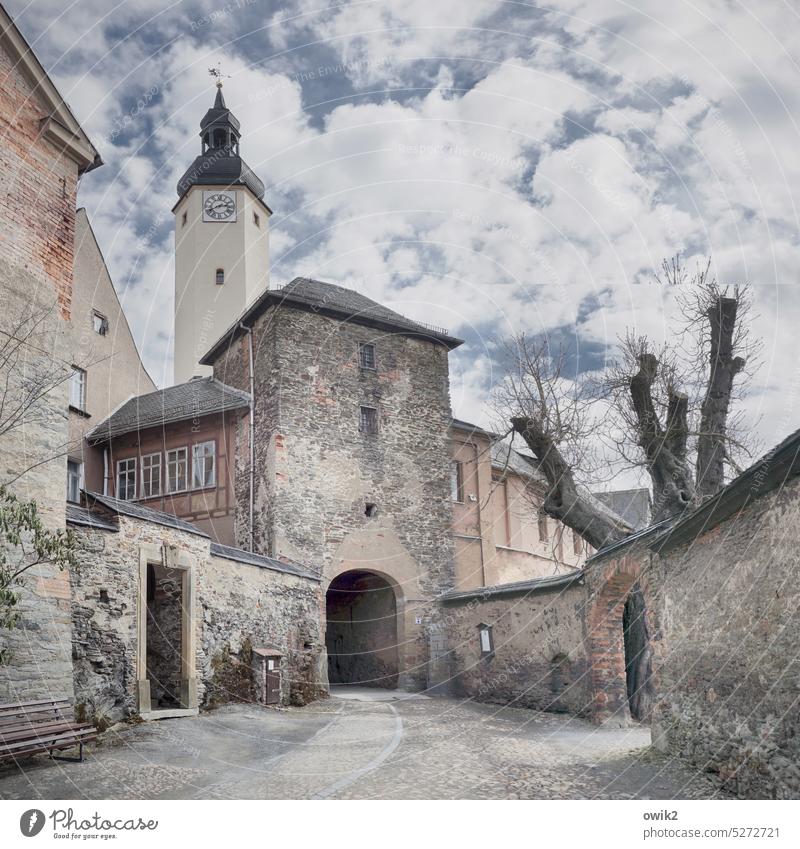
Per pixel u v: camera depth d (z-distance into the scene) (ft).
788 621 20.51
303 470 61.31
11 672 27.94
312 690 51.65
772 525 21.66
